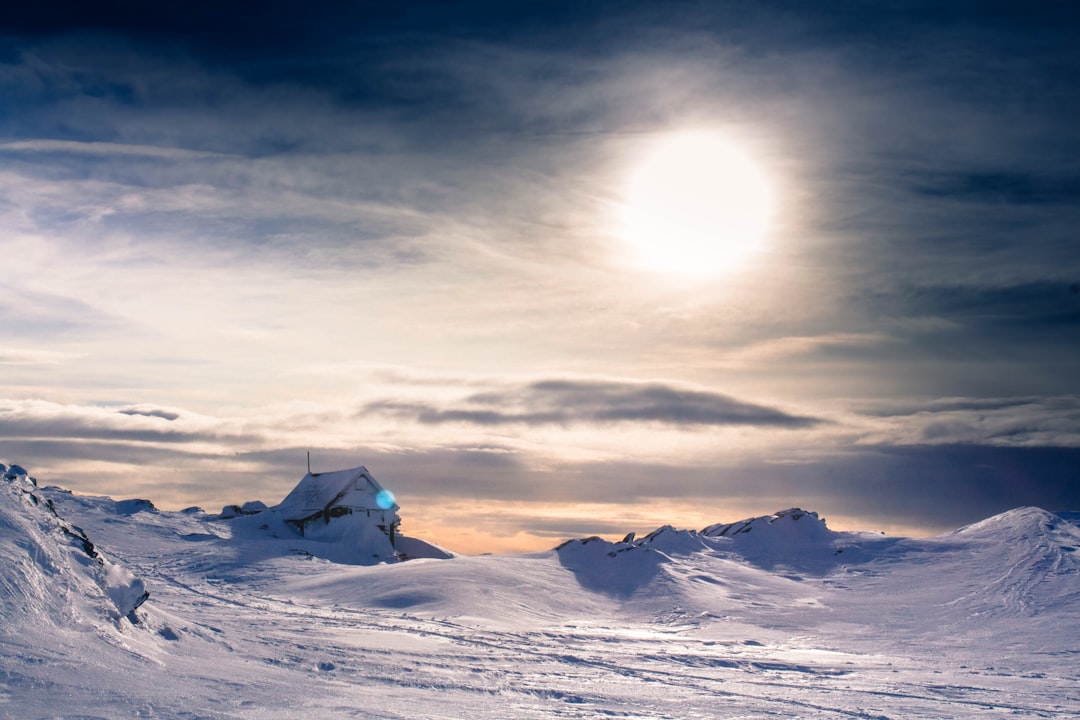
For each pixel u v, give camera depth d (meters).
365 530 72.31
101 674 16.44
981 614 47.50
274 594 48.56
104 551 56.09
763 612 50.75
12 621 17.53
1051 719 22.62
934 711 22.77
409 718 16.47
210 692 16.70
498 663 26.34
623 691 22.80
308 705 16.72
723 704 21.77
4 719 13.27
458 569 55.62
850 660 35.06
